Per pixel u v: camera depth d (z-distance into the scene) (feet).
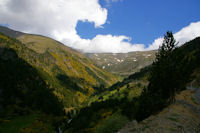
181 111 58.95
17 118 268.41
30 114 316.81
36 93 469.57
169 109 61.26
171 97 70.69
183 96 98.02
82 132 182.39
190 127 41.70
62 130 253.85
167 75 66.44
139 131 42.04
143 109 61.98
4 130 201.46
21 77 520.83
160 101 63.87
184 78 70.44
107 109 270.46
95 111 276.82
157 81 68.59
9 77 449.89
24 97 406.21
